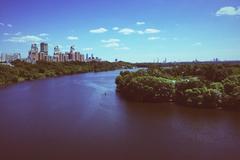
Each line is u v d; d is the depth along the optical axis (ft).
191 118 365.20
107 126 327.88
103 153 245.45
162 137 288.10
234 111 401.08
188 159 235.40
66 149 254.47
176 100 472.85
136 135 294.46
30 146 261.85
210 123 339.98
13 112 401.49
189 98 441.27
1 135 294.05
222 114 385.09
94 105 452.35
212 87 451.12
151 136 290.97
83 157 237.04
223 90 440.04
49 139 280.92
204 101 424.87
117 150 252.62
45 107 435.53
